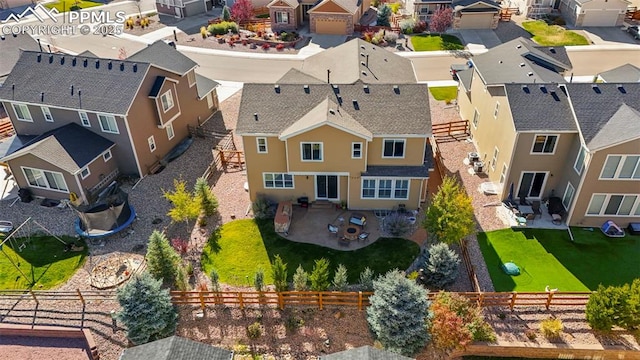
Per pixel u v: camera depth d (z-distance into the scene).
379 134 29.52
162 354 19.56
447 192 27.92
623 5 61.53
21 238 30.77
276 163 31.11
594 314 23.36
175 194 30.77
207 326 24.77
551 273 27.23
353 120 29.95
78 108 34.22
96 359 23.31
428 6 66.94
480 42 60.59
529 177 31.53
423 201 32.69
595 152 27.16
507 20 67.75
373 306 23.72
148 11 79.56
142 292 23.44
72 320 25.23
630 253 28.42
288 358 23.03
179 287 26.03
